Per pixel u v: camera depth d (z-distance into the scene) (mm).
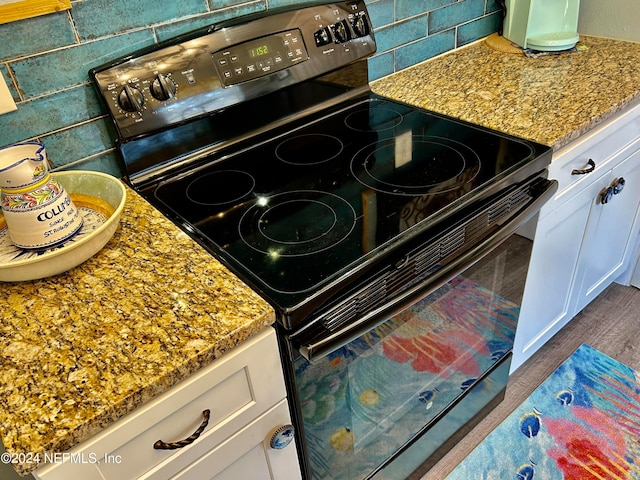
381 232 881
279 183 1066
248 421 812
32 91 961
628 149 1440
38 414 602
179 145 1139
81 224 878
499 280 1202
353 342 890
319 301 768
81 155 1064
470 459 1490
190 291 774
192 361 665
